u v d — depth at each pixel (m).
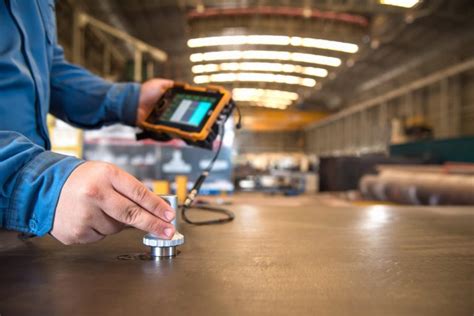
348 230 0.55
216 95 0.76
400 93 8.69
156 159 2.07
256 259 0.37
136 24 5.84
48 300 0.25
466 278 0.31
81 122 0.83
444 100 7.32
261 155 14.24
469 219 0.67
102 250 0.41
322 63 8.09
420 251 0.41
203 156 2.08
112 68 7.84
